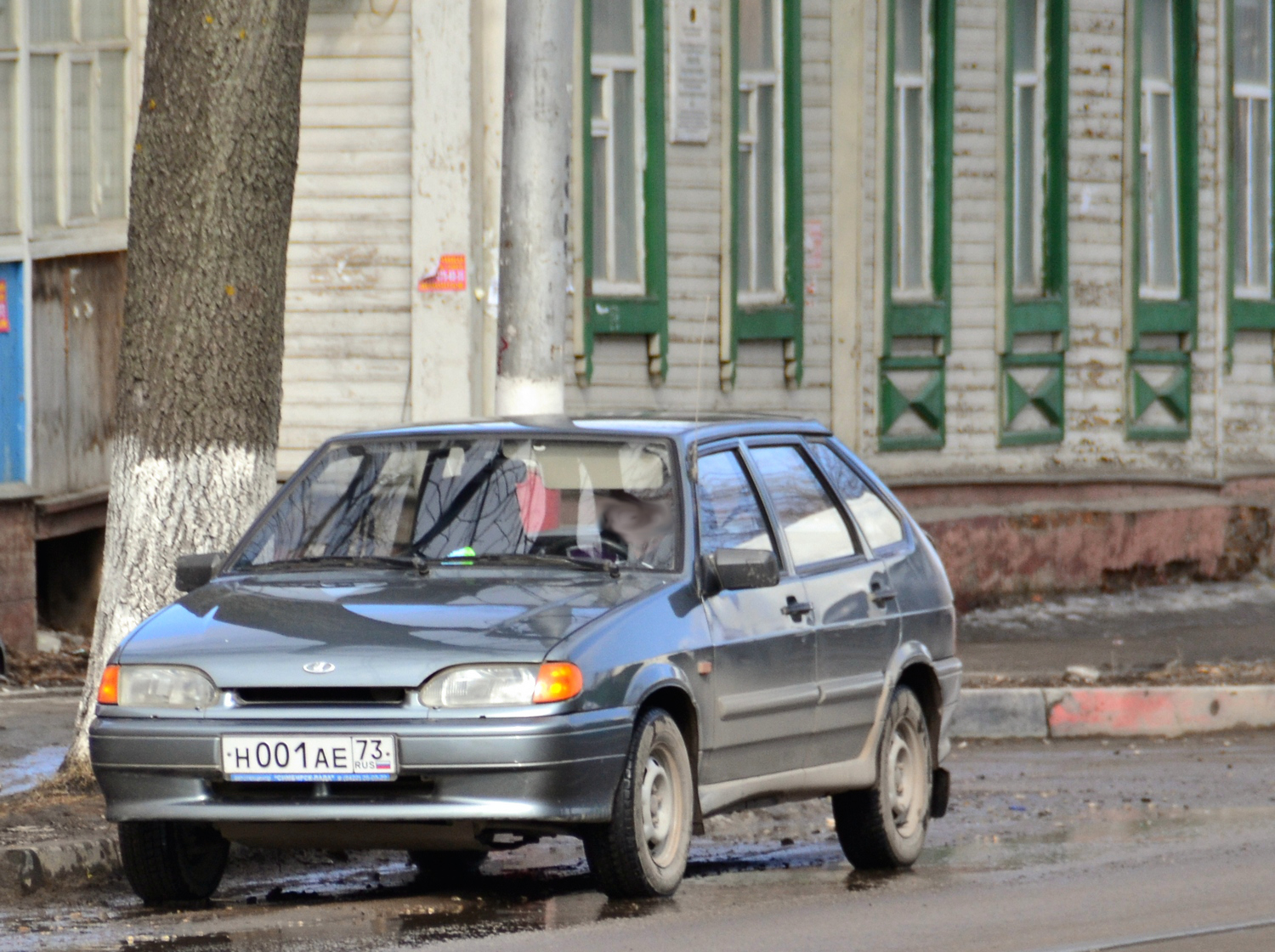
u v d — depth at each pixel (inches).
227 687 1047.6
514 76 1605.6
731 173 2620.6
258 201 1427.2
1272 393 3368.6
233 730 1034.7
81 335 2319.1
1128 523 3006.9
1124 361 3090.6
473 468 1212.5
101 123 2340.1
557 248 1612.9
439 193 2327.8
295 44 1429.6
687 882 1229.7
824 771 1258.0
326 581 1158.3
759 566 1159.0
